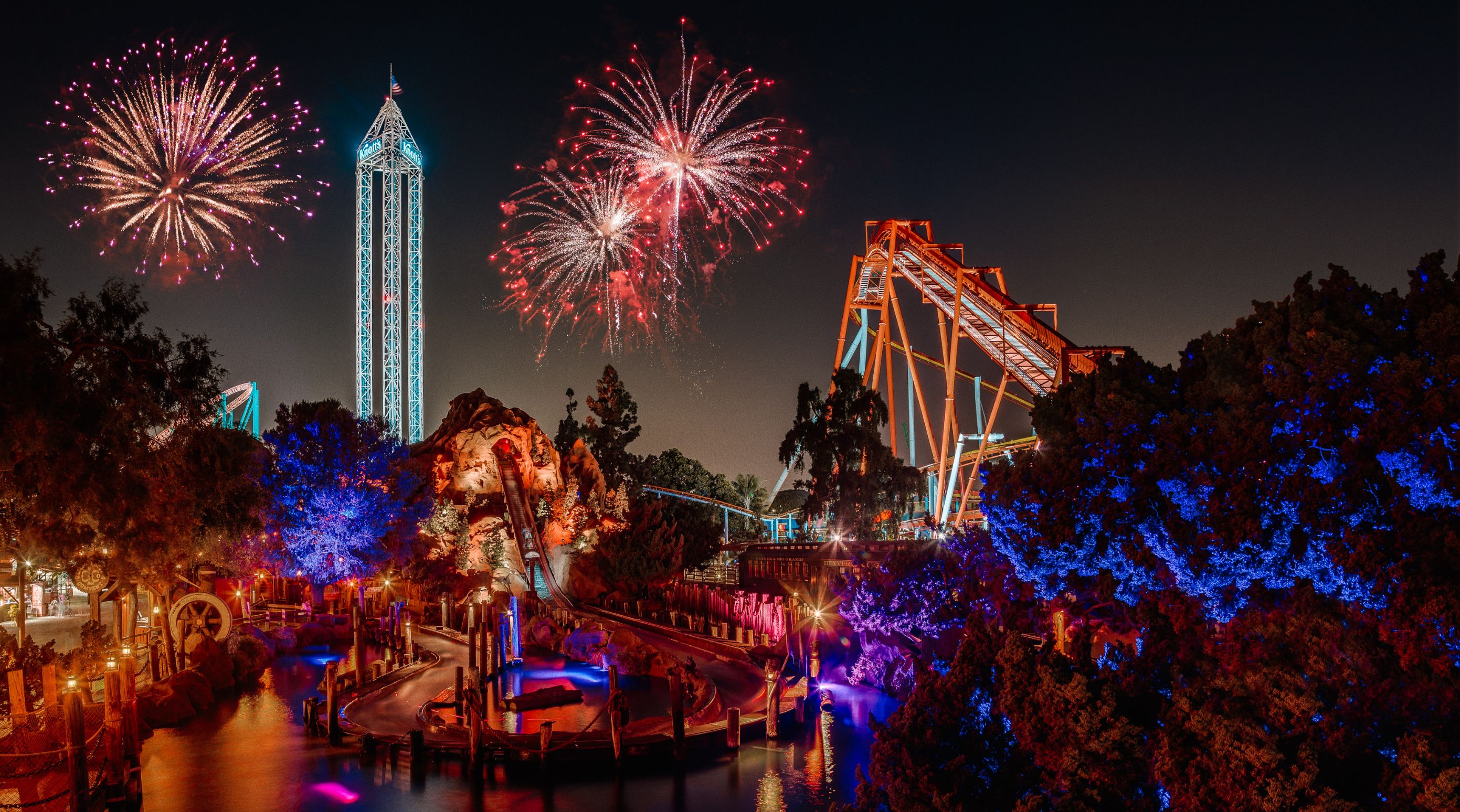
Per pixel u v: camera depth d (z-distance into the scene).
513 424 90.94
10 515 32.50
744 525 147.00
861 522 85.31
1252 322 25.62
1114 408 26.86
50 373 31.03
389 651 51.31
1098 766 19.36
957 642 37.16
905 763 21.20
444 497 90.12
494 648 47.06
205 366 40.84
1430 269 21.02
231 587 62.62
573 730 35.75
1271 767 17.11
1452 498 17.81
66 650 48.69
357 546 71.56
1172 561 22.92
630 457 117.00
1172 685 20.89
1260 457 21.19
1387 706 17.56
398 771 31.61
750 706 39.03
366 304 142.25
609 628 59.41
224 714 39.50
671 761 32.31
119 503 33.53
